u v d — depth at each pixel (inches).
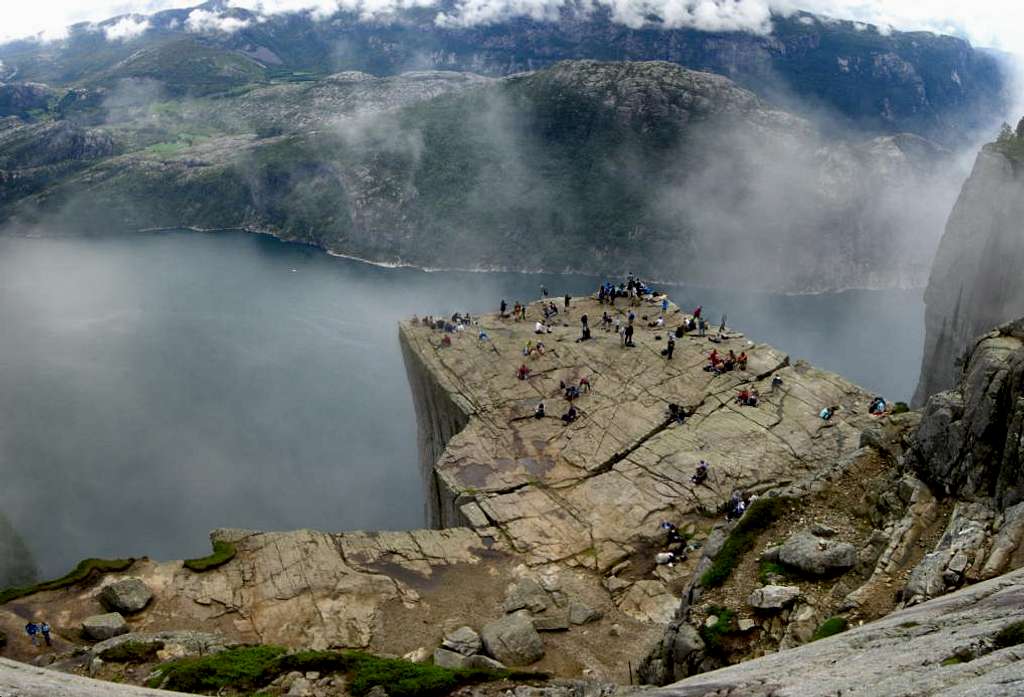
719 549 1238.3
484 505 1915.6
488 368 2603.3
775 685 556.4
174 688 1032.8
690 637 1061.8
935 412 1206.9
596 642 1437.0
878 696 414.3
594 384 2445.9
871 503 1242.0
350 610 1496.1
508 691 986.7
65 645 1314.0
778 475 1931.6
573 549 1754.4
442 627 1470.2
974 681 365.7
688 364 2514.8
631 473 2001.7
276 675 1066.1
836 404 2242.9
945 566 931.3
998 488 1021.8
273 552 1652.3
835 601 1037.2
